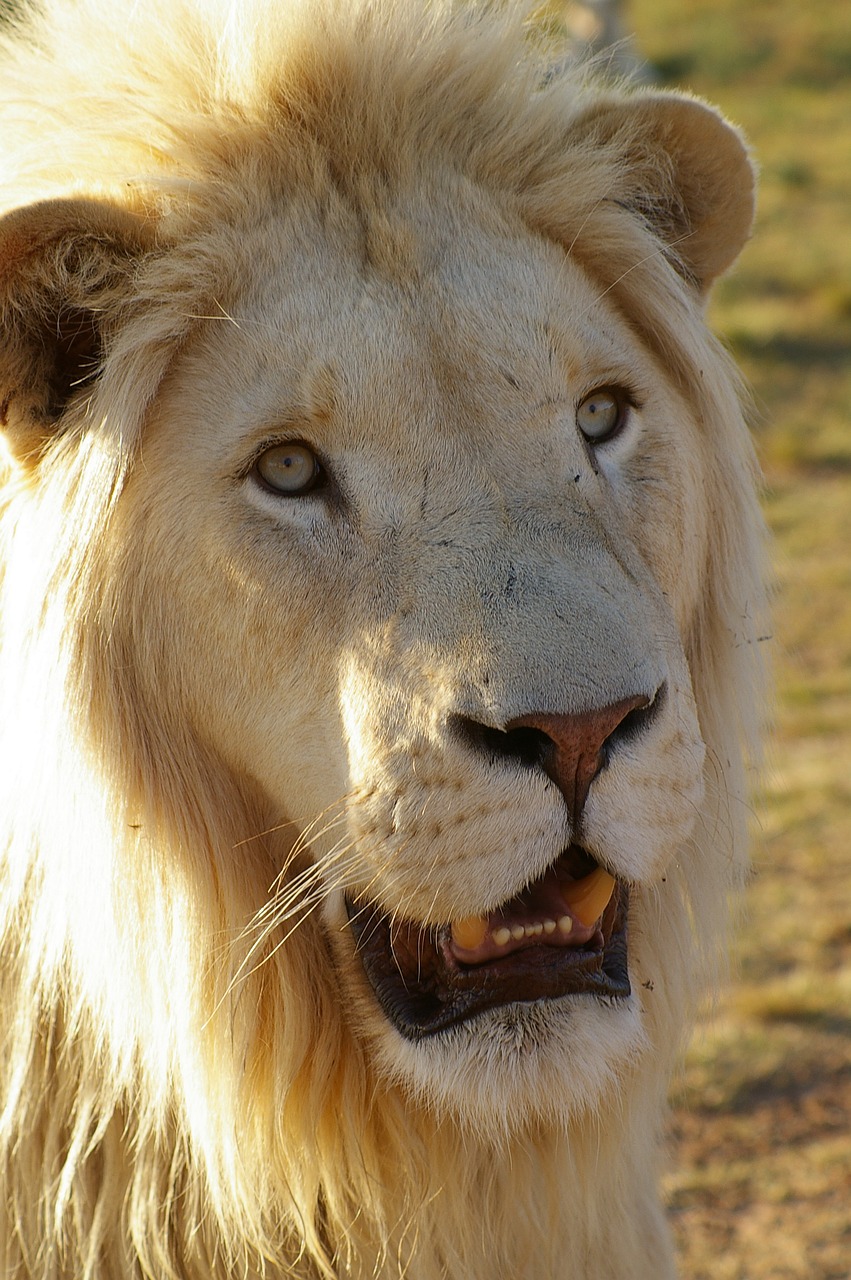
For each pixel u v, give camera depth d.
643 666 4.12
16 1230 4.77
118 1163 4.79
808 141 37.91
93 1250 4.70
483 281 4.59
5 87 5.09
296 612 4.43
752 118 39.75
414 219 4.68
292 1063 4.71
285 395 4.42
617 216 5.16
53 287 4.48
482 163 4.97
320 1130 4.76
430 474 4.38
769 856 11.95
